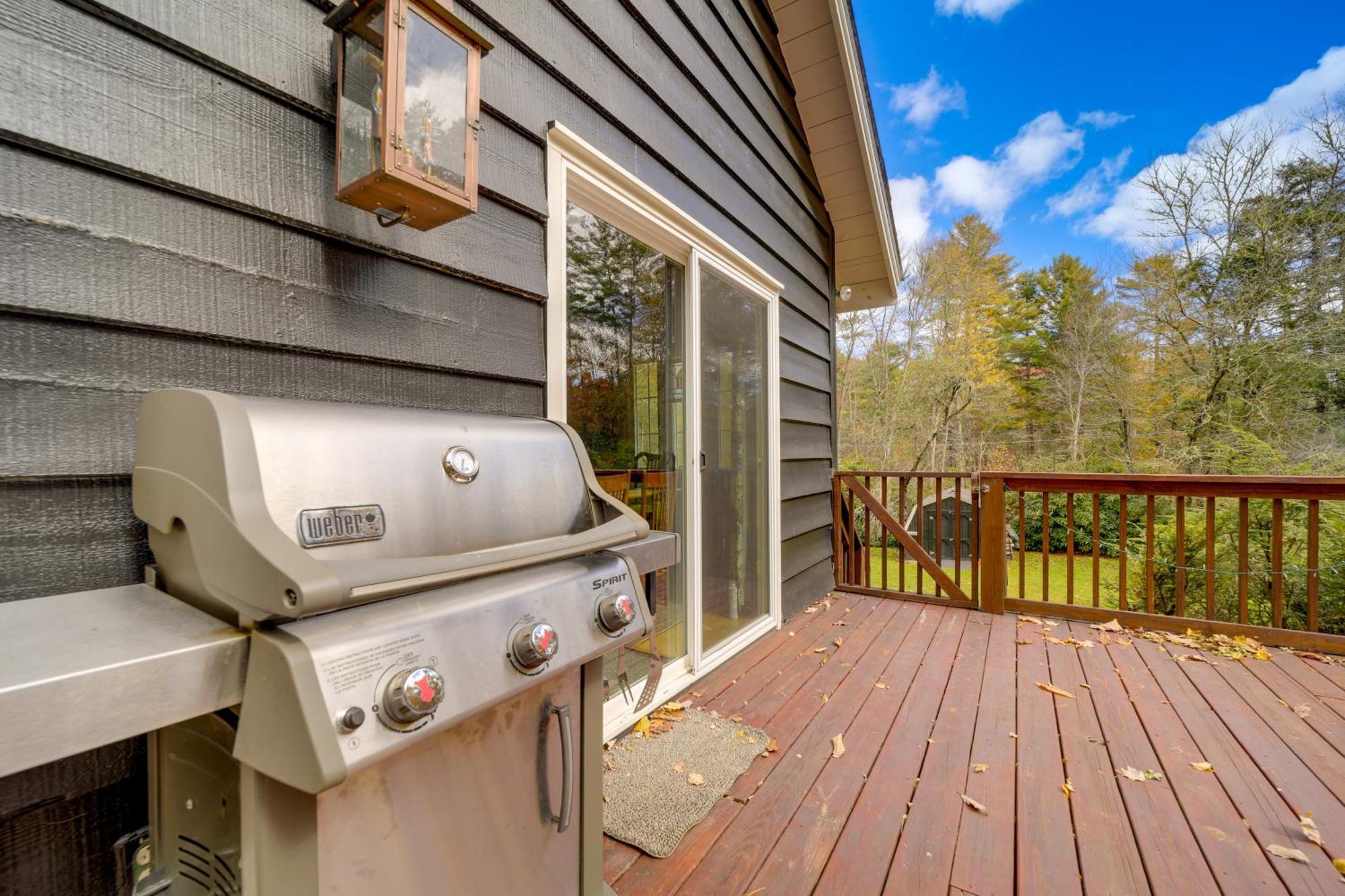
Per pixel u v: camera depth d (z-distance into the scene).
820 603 4.11
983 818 1.66
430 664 0.67
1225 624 3.28
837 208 4.70
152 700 0.54
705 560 2.71
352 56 1.06
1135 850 1.53
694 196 2.59
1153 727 2.20
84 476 0.82
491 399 1.52
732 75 2.97
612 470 2.32
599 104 1.94
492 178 1.52
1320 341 9.24
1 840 0.74
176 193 0.92
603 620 0.93
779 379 3.46
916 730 2.17
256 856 0.59
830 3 3.44
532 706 0.87
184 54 0.93
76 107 0.82
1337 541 3.96
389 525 0.75
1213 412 9.95
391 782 0.68
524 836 0.86
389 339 1.25
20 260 0.77
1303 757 1.98
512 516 0.92
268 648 0.58
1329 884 1.41
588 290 2.22
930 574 4.10
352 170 1.06
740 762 1.92
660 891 1.37
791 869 1.45
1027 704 2.41
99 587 0.83
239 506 0.62
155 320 0.90
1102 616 3.57
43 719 0.48
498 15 1.54
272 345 1.05
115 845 0.82
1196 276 10.44
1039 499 10.02
